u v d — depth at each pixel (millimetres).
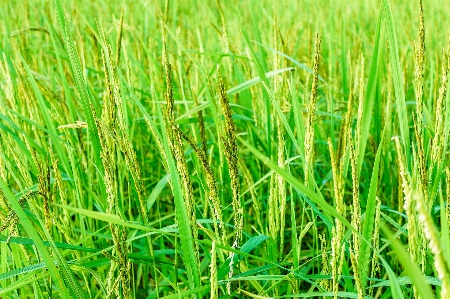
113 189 850
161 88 1369
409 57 1749
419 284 520
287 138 1228
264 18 2436
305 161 878
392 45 894
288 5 2672
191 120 1155
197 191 1453
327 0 2729
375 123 1178
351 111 972
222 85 783
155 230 788
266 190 1354
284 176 633
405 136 916
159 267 1148
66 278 793
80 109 1471
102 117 964
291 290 954
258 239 902
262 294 910
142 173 1353
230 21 2432
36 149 1115
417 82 862
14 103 1103
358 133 890
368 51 2160
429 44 2012
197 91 1371
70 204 1225
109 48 895
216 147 1293
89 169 1105
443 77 851
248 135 1354
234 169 815
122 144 857
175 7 1909
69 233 976
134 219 1178
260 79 1050
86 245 1040
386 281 860
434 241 482
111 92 896
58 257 786
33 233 761
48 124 1054
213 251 701
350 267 1130
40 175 813
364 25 2539
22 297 967
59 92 1561
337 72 1709
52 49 2068
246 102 1420
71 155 1010
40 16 2475
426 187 800
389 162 1229
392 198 1180
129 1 2416
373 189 771
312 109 849
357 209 768
